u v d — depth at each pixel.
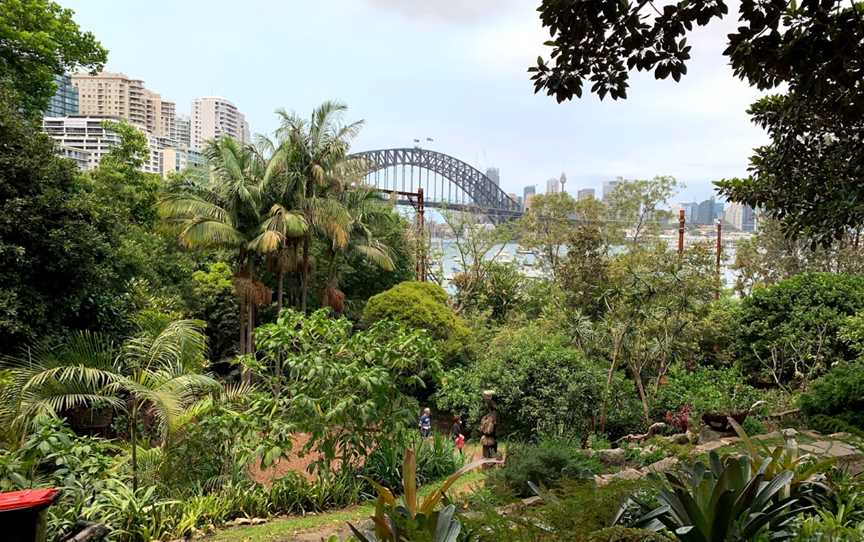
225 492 6.84
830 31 3.46
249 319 17.69
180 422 7.00
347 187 19.77
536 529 2.29
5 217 8.88
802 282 15.31
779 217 6.86
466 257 24.98
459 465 8.66
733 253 27.39
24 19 15.00
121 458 7.12
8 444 5.82
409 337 8.59
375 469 8.05
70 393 6.44
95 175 17.62
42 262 9.59
